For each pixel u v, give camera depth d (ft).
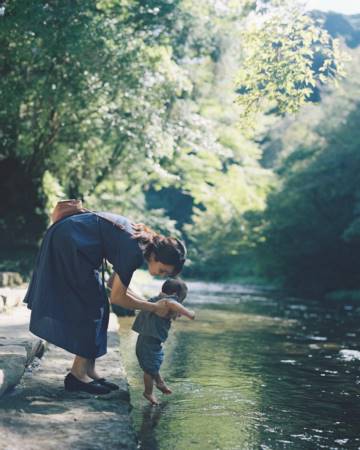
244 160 99.30
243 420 11.62
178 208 184.96
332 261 107.04
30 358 13.38
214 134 60.80
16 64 39.70
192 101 65.00
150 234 12.26
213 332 28.76
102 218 11.63
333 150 94.43
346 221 99.60
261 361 19.86
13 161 48.67
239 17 55.42
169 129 50.80
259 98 28.58
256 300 66.64
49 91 39.68
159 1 43.47
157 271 12.26
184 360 19.26
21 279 33.22
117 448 8.31
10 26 31.86
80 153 55.21
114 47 40.42
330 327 35.12
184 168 67.77
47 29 32.71
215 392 14.23
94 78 42.88
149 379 12.64
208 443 9.85
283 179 106.93
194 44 56.80
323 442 10.36
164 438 10.00
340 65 27.63
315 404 13.48
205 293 81.41
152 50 46.70
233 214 127.03
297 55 27.53
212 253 158.51
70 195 58.23
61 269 11.23
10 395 10.85
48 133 46.29
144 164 58.85
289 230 106.73
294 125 122.31
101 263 11.55
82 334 11.09
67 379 11.56
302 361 20.22
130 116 48.80
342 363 20.06
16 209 47.75
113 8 43.55
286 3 28.35
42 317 10.99
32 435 8.59
